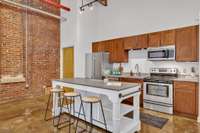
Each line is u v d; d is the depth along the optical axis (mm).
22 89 5062
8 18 4672
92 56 5148
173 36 3770
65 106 3566
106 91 2453
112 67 5348
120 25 5027
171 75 3977
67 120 3223
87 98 2518
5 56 4613
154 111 3734
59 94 3457
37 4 5438
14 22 4820
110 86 2553
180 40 3646
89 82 3033
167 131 2705
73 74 5777
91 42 5945
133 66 4836
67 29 5977
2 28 4535
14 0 4773
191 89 3203
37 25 5477
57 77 6176
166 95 3549
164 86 3576
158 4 4180
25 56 5125
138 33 4590
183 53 3596
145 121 3133
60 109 3371
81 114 3125
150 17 4332
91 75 5145
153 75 4301
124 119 2896
